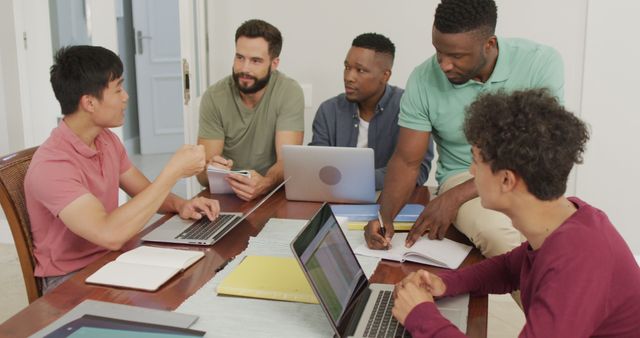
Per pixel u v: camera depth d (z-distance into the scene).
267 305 1.41
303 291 1.45
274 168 2.40
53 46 4.24
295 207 2.14
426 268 1.63
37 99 3.79
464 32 1.81
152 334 1.24
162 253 1.66
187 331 1.26
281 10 3.37
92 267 1.62
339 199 2.17
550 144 1.11
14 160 1.88
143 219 1.76
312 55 3.39
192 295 1.45
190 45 3.26
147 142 5.95
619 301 1.13
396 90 2.67
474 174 1.24
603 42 3.11
